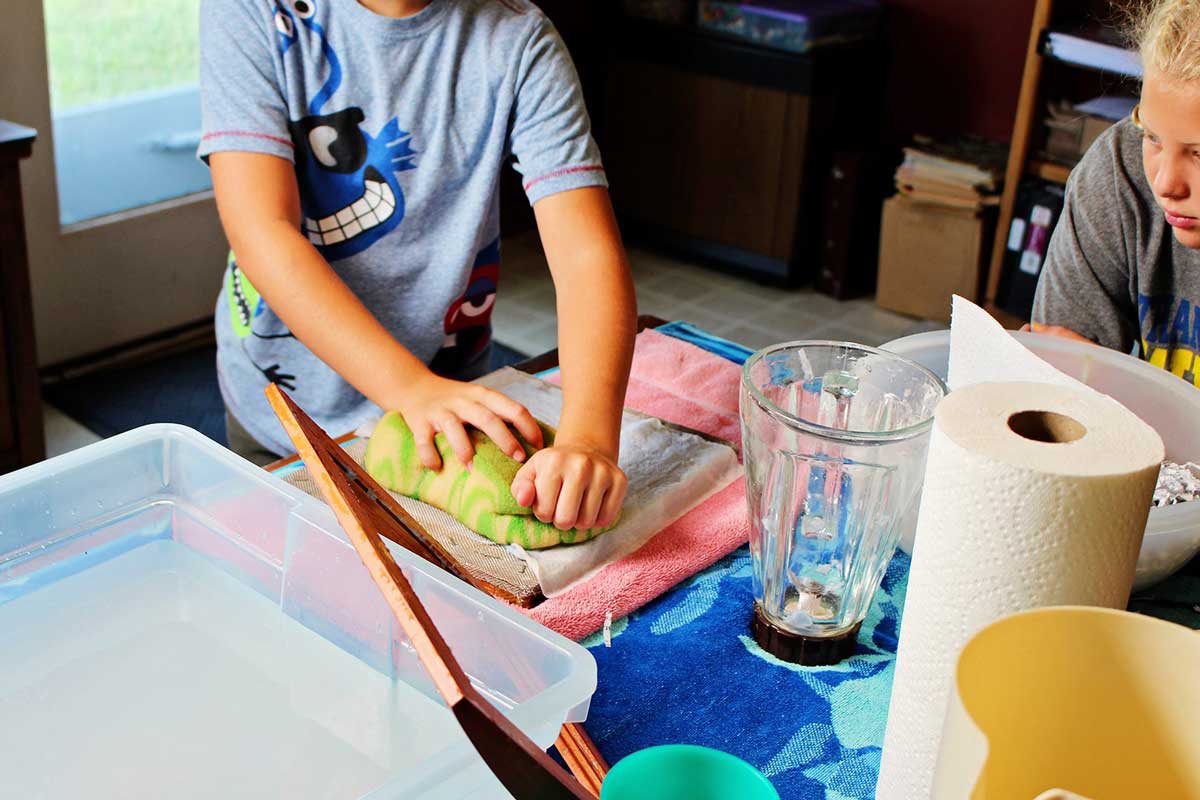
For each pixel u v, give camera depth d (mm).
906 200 2809
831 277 2979
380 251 1220
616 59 3129
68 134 2295
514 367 1151
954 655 544
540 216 1146
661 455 989
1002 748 494
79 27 2242
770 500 775
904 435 724
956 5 2902
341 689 714
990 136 2951
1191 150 886
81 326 2410
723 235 3086
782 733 725
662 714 733
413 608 530
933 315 2865
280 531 773
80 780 631
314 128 1153
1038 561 510
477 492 876
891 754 596
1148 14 936
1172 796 495
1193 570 903
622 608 823
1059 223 1256
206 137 1105
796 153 2871
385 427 941
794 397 835
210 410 2305
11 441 1880
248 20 1102
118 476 812
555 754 690
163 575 809
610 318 1047
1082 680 483
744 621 831
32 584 779
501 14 1167
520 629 652
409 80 1154
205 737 668
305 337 1044
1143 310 1209
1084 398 550
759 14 2842
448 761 567
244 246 1067
